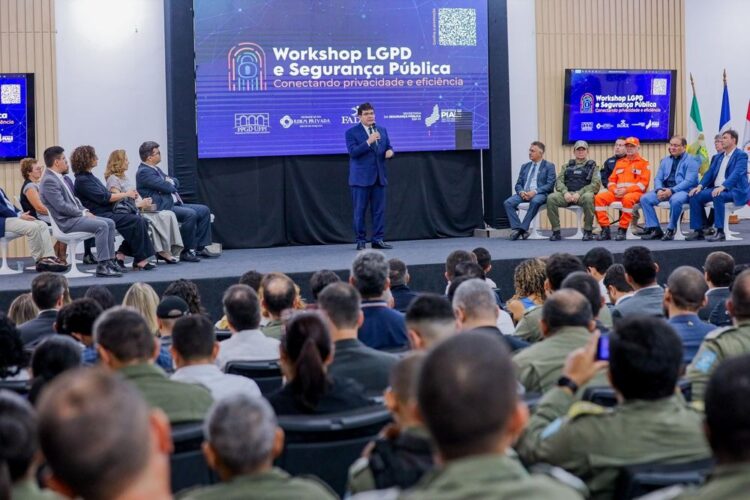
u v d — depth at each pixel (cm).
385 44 1042
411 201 1081
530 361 316
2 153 972
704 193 980
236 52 1002
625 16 1158
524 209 1041
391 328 427
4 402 167
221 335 477
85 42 993
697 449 226
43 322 466
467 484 140
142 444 115
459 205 1099
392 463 200
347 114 1038
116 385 117
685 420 228
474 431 141
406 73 1050
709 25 1198
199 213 924
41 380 289
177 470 264
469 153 1100
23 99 973
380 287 436
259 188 1039
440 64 1059
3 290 729
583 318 321
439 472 145
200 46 993
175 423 271
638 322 231
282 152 1024
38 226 822
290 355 285
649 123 1150
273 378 366
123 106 1004
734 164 966
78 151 827
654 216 993
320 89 1028
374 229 974
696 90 1198
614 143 1148
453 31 1059
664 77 1147
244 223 1036
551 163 1029
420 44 1052
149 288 495
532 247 953
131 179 1007
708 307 510
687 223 1193
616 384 231
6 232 820
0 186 977
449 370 142
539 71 1129
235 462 173
